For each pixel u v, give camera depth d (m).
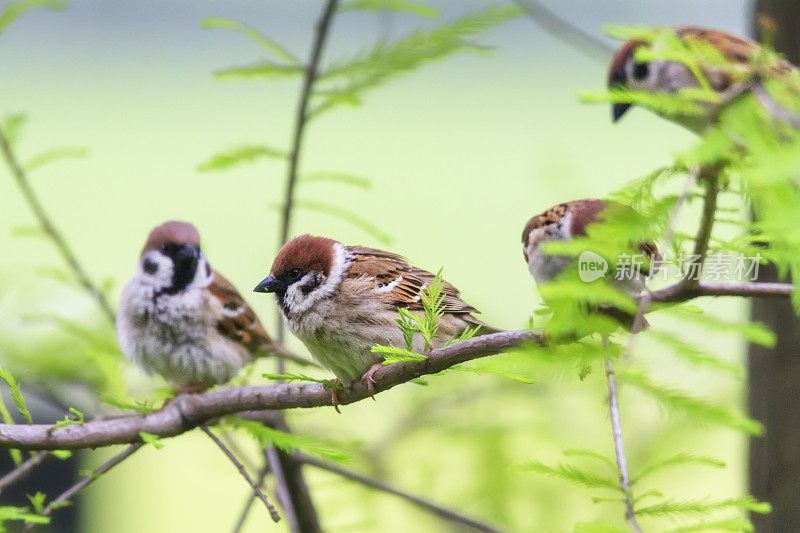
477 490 10.59
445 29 7.19
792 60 7.81
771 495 7.73
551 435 10.68
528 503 10.55
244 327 8.91
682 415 3.52
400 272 7.40
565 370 3.39
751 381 8.00
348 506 10.70
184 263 8.69
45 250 17.19
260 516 14.27
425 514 10.83
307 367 9.13
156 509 14.23
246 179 20.91
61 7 8.94
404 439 11.13
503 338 5.00
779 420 7.74
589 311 3.50
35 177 20.22
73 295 10.18
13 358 8.81
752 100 3.20
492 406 11.22
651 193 3.48
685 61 3.47
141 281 8.76
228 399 6.42
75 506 13.42
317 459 8.36
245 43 24.95
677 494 11.28
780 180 2.92
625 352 3.37
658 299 4.06
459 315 7.48
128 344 8.85
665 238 3.24
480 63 25.50
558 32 7.89
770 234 3.25
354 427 11.39
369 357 7.33
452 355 5.16
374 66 7.37
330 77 7.58
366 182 8.04
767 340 3.53
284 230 8.18
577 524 3.89
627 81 9.13
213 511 14.36
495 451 10.57
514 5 7.55
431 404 11.23
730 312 11.45
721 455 11.79
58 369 8.84
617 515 10.47
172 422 6.52
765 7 8.02
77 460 13.37
